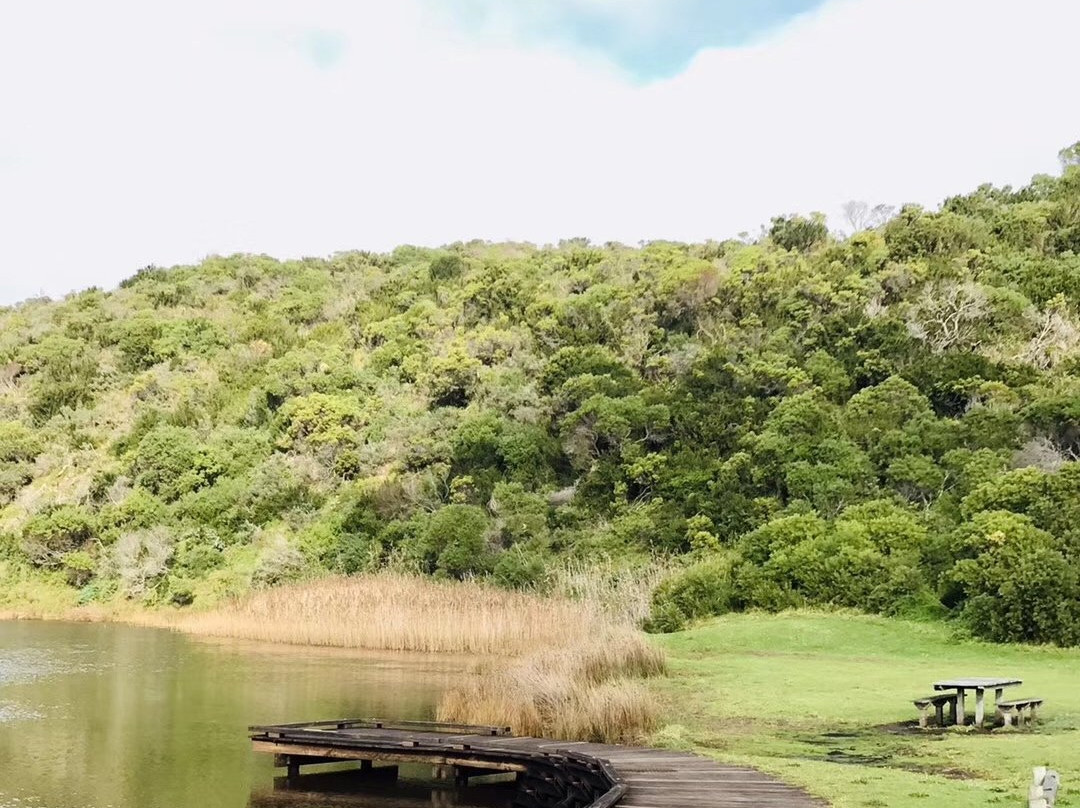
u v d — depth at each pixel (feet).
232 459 177.88
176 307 271.28
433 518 136.77
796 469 117.80
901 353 143.64
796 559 97.81
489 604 104.17
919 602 90.12
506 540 131.34
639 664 67.72
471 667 86.07
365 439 178.09
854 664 73.10
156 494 173.88
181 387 215.92
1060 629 77.82
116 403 216.33
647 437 142.82
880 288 166.30
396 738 47.14
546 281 225.56
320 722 52.37
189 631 120.57
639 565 116.67
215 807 42.19
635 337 180.65
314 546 146.92
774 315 173.27
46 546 161.38
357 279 284.00
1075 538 85.35
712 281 189.88
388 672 82.74
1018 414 120.78
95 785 45.34
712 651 81.51
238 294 279.90
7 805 41.78
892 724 49.62
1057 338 144.87
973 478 106.32
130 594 148.46
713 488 124.36
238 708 65.67
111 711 64.69
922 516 103.96
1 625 131.44
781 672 68.74
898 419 127.03
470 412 172.45
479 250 324.39
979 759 39.63
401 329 219.41
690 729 49.32
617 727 49.42
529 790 45.47
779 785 34.86
